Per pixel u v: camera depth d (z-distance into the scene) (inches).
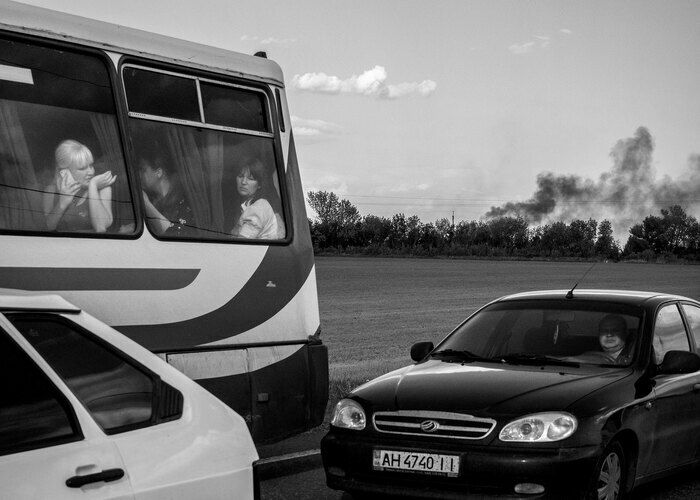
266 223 317.1
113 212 274.1
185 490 145.5
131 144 280.7
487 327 326.0
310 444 374.6
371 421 273.0
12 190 255.1
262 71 323.0
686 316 335.9
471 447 256.7
